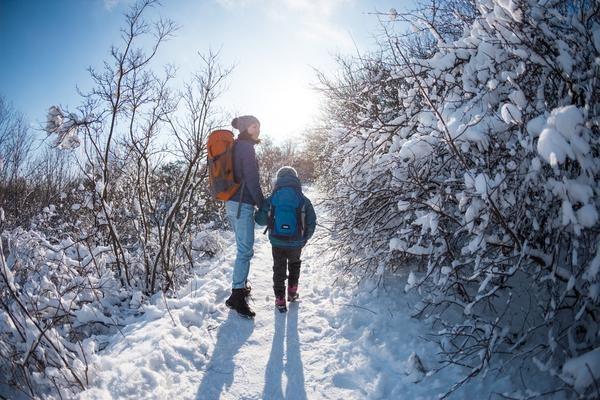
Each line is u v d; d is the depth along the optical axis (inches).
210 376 105.7
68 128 142.9
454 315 119.1
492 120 94.0
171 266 178.4
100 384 98.0
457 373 95.3
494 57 98.1
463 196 91.0
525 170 89.3
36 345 93.4
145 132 163.9
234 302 138.9
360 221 152.1
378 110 180.7
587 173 69.7
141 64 152.3
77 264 147.3
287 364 111.4
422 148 111.5
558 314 92.3
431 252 111.5
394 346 111.7
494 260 89.9
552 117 65.5
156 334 120.1
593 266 66.1
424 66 120.9
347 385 100.7
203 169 189.5
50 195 346.0
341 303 145.6
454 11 129.0
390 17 129.6
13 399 91.9
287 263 156.1
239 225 136.9
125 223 190.9
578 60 82.4
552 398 77.3
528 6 85.0
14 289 103.0
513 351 95.9
